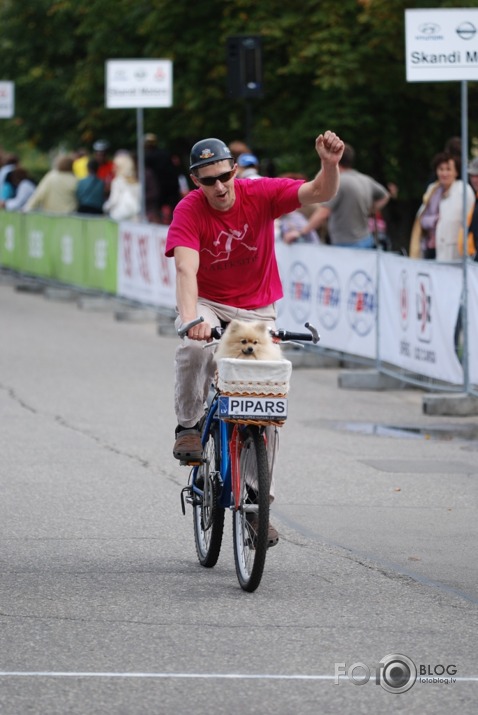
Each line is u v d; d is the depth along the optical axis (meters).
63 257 65.38
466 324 33.44
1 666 15.24
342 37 62.75
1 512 23.27
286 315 43.97
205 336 18.25
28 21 97.44
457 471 27.53
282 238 44.41
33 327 53.06
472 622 17.20
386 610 17.72
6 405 34.91
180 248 18.95
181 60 73.12
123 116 84.69
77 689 14.52
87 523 22.59
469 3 60.69
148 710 13.93
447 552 21.06
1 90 80.75
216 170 18.67
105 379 39.62
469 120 67.38
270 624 17.02
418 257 42.38
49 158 138.75
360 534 22.16
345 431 32.06
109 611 17.52
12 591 18.44
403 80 63.81
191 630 16.72
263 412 18.00
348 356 40.94
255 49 54.81
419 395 37.88
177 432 20.00
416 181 69.56
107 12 81.44
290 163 72.81
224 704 14.13
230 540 22.06
